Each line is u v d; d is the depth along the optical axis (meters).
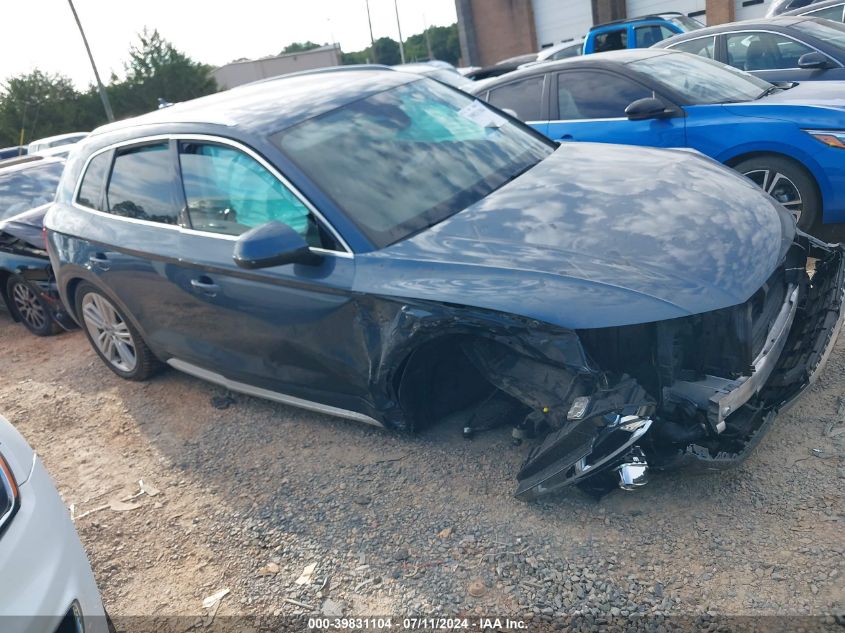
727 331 2.61
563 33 28.52
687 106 5.48
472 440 3.46
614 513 2.83
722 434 2.66
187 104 4.57
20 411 4.99
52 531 2.27
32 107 38.50
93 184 4.61
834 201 4.84
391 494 3.23
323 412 3.71
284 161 3.46
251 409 4.31
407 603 2.62
